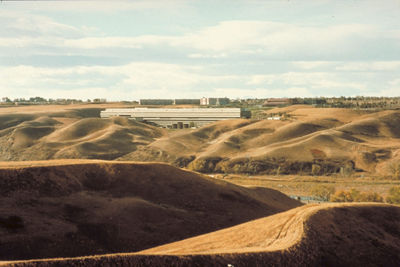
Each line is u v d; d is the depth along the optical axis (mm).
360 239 59594
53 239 65000
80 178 84125
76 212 73562
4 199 71750
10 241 61969
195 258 48625
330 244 56969
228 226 80250
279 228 60531
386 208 69688
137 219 75625
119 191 84562
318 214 62750
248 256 50469
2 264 42406
